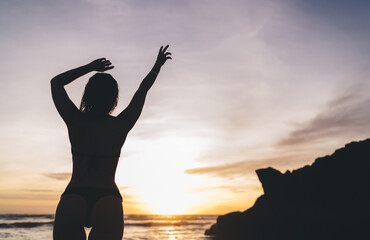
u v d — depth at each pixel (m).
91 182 1.82
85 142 1.87
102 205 1.79
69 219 1.75
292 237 27.59
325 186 30.36
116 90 2.01
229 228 34.59
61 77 2.02
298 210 30.06
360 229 23.38
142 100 2.06
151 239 37.16
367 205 25.67
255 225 31.67
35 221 62.12
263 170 36.59
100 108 1.94
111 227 1.79
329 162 31.78
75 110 1.95
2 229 45.56
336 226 25.05
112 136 1.91
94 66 2.09
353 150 31.16
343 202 27.75
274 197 33.88
